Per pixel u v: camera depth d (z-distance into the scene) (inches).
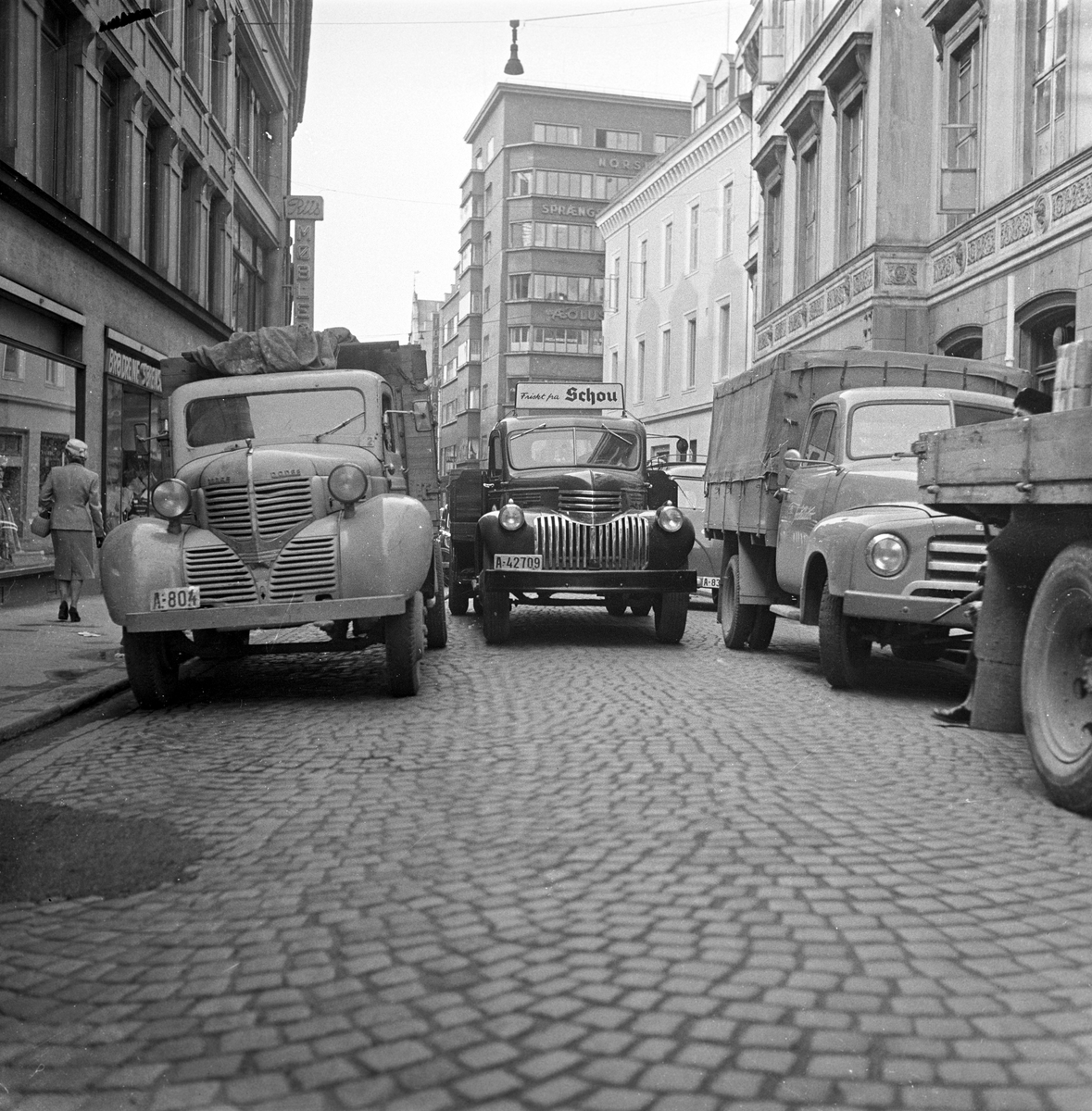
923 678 378.0
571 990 124.4
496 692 343.0
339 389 374.0
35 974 134.2
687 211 1754.4
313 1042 114.4
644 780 224.2
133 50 748.0
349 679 372.5
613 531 472.1
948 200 779.4
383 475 368.2
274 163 1360.7
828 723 288.8
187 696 342.3
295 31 1531.7
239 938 143.5
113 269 717.3
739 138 1557.6
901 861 170.2
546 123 2827.3
